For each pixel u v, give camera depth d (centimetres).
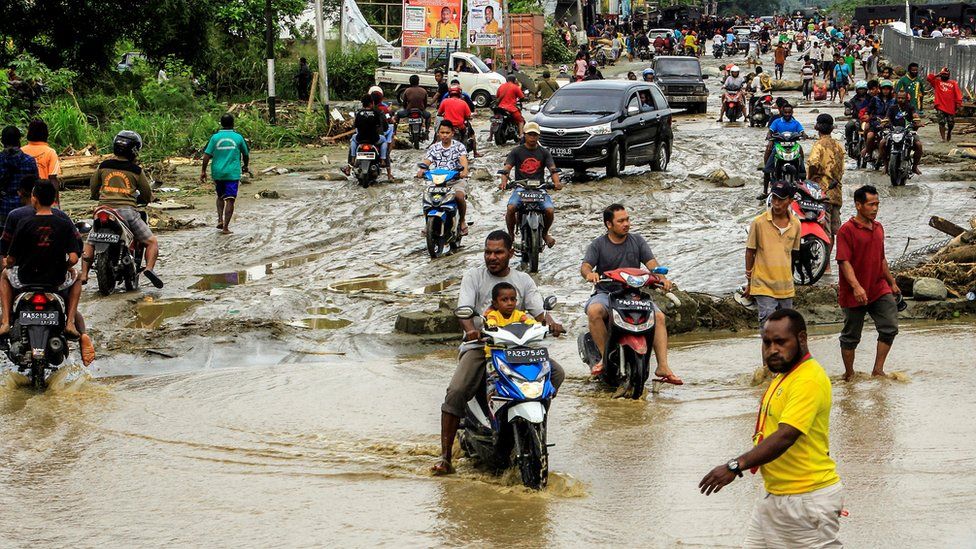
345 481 667
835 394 852
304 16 4725
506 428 649
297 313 1155
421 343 1046
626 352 867
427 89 4028
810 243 1234
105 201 1205
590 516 594
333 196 1975
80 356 974
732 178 2038
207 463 704
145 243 1224
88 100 2931
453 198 1450
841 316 1177
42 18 3000
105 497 636
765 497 458
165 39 3209
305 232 1644
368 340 1044
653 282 874
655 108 2239
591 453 717
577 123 2050
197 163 2466
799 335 449
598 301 889
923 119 3077
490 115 3753
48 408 831
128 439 756
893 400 829
